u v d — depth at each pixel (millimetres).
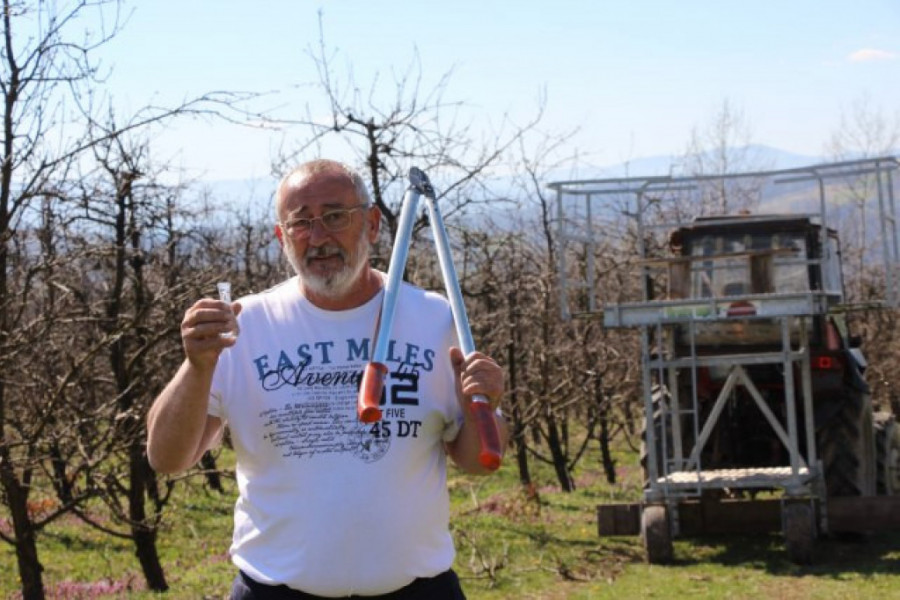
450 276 3125
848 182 13539
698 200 18859
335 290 2996
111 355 8734
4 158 6469
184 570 10523
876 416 10828
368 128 10125
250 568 3027
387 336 2916
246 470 3090
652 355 10922
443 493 3131
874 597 7988
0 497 7828
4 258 6777
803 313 8820
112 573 10570
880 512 9266
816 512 9445
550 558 9766
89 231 9539
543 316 13531
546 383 14148
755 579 8695
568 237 9844
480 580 8992
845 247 17172
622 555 9828
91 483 7395
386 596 3004
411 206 3154
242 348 3090
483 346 12570
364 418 2750
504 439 3090
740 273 9812
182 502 13977
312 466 2982
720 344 10289
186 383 2848
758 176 9172
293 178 3025
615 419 16750
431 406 3076
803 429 10180
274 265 12656
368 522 2959
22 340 7059
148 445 2953
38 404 7566
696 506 9664
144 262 9266
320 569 2945
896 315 17000
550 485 15930
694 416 9523
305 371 3039
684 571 9070
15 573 10609
